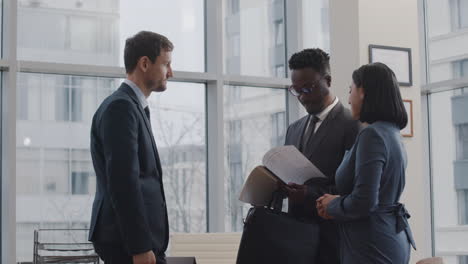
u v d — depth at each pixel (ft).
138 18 18.79
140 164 9.54
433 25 20.49
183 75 18.92
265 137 20.29
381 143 9.19
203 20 19.58
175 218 19.04
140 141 9.53
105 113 9.38
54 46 17.72
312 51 10.85
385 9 17.11
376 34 16.96
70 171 17.78
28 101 17.42
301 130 11.35
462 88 19.90
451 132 20.21
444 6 20.21
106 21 18.37
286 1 20.81
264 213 10.27
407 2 17.35
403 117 9.54
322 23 20.97
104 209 9.50
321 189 10.42
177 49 19.22
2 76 16.99
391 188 9.34
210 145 19.38
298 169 10.30
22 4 17.40
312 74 10.72
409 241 9.63
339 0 17.28
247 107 20.10
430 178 20.77
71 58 17.90
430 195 20.72
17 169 17.22
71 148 17.83
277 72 20.52
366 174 9.08
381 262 9.19
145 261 9.09
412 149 17.16
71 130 17.85
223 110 19.47
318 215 10.57
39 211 17.38
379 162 9.11
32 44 17.48
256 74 20.26
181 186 19.15
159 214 9.64
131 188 9.08
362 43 16.80
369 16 16.92
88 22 18.15
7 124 16.69
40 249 16.90
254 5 20.35
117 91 9.86
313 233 10.27
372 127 9.32
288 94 20.66
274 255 10.18
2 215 16.83
